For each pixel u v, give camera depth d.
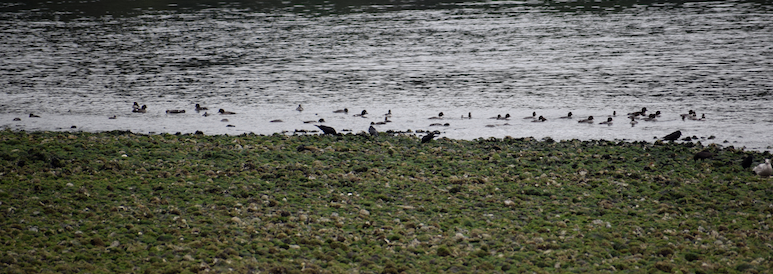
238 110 49.25
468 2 131.75
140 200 24.00
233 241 20.44
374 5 129.00
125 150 31.75
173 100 53.25
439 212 24.16
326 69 67.44
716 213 24.31
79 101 52.56
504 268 19.11
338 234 21.53
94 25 102.62
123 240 20.03
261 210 23.56
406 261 19.58
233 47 82.19
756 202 25.62
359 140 37.09
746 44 76.81
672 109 47.66
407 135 39.91
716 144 37.50
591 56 72.62
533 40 85.19
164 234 20.70
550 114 46.94
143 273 17.86
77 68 68.06
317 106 50.62
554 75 62.53
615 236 21.86
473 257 19.94
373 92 56.09
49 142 32.53
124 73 65.44
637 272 18.98
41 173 26.22
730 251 20.39
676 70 63.12
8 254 17.95
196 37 90.62
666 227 22.77
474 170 30.17
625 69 64.56
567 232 22.11
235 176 27.86
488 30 95.12
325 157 31.97
